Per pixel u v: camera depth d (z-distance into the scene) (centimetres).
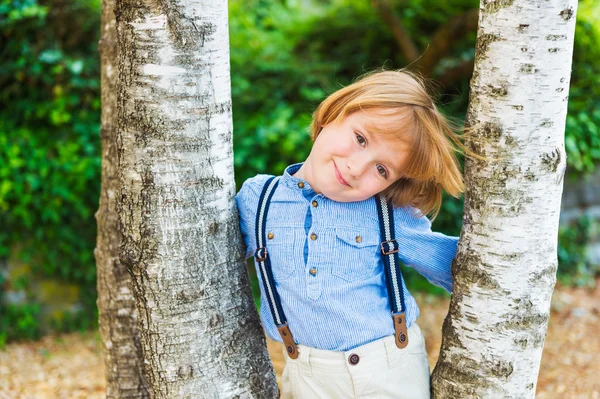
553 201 169
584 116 593
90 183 510
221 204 179
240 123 573
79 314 520
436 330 498
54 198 495
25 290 502
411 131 167
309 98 592
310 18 739
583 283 619
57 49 511
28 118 518
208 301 176
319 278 176
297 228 178
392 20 590
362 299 178
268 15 768
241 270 186
